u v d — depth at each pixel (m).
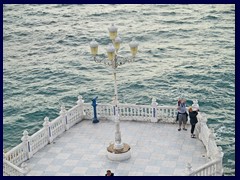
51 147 24.98
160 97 44.22
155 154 23.84
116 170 22.47
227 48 59.22
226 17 75.31
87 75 51.50
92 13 84.94
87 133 26.48
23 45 65.69
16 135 37.06
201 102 42.34
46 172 22.55
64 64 55.88
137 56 57.50
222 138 34.44
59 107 43.00
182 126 26.84
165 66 53.19
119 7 89.00
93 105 27.58
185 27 70.94
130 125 27.34
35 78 51.31
